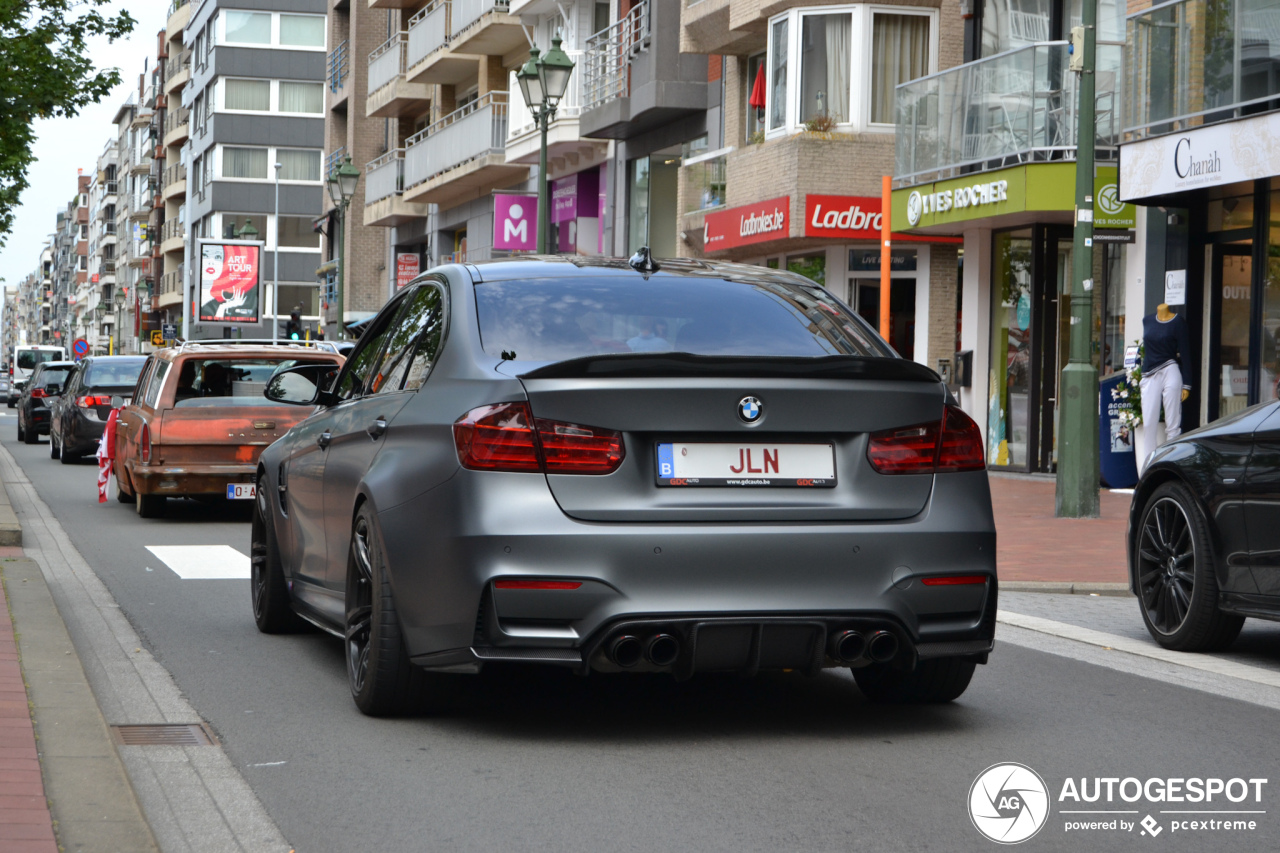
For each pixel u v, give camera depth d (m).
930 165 21.34
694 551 5.12
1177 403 17.28
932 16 24.05
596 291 6.00
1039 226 20.58
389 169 47.09
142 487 14.80
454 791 4.89
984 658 5.61
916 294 23.75
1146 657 7.59
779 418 5.26
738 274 6.39
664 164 31.12
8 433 39.88
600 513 5.14
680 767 5.21
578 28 33.25
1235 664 7.39
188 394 14.96
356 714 6.05
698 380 5.23
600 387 5.18
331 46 58.59
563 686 6.62
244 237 63.31
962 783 5.02
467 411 5.30
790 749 5.48
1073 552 11.77
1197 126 16.17
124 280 141.12
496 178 38.53
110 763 4.88
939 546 5.34
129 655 7.41
